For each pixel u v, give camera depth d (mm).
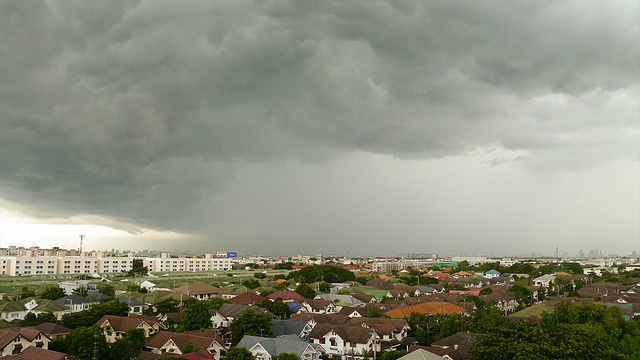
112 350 79625
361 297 159625
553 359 59906
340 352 95438
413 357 71688
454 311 121938
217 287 194500
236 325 97500
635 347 75438
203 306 107938
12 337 78750
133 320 99250
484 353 64500
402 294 176625
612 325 80875
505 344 63625
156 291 168000
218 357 86688
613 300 143500
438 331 103938
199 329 102625
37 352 68875
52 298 146625
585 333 65625
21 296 151375
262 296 159500
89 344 78000
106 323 98375
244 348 75438
